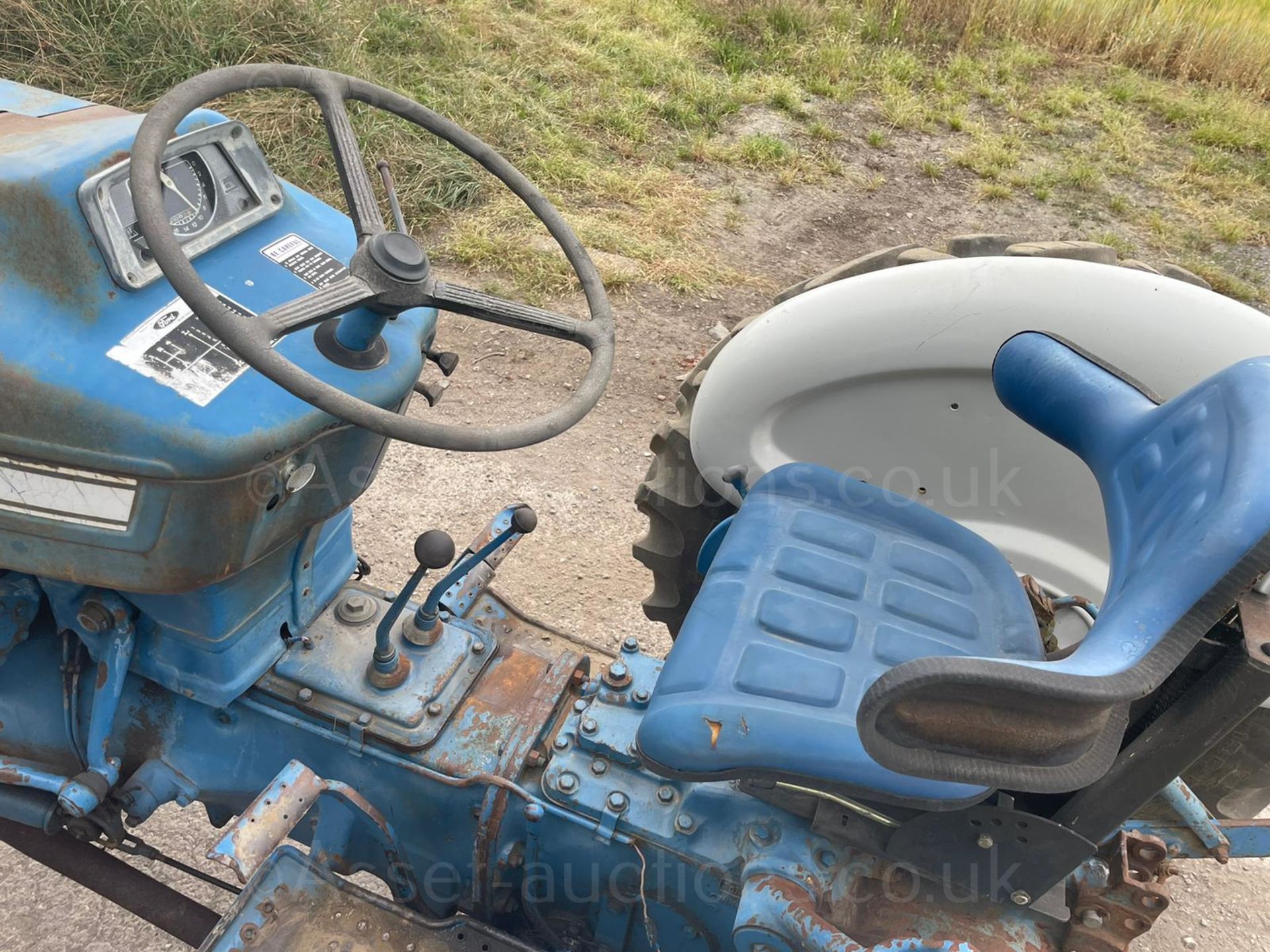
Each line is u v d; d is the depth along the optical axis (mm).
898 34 8531
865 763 1401
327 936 1556
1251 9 9828
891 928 1535
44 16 5129
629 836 1626
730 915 1608
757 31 8133
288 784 1523
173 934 1781
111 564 1471
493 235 4773
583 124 6113
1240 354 1976
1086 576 2217
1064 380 1775
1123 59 8945
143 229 1302
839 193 6047
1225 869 2545
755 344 2256
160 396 1359
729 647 1599
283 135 4984
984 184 6336
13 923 2082
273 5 5492
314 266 1612
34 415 1365
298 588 1761
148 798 1733
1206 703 1343
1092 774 1231
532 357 4082
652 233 5145
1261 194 6762
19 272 1369
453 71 6031
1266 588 1388
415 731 1704
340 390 1427
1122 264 2305
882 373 2176
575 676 1885
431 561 1642
